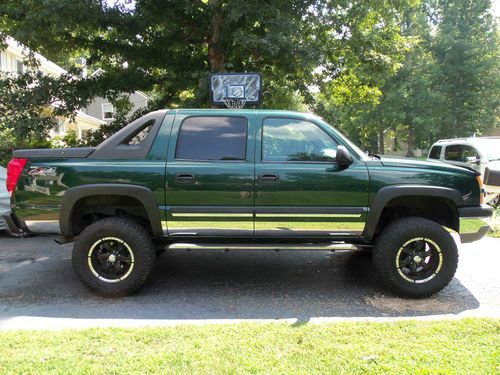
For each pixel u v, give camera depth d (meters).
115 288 4.27
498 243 6.52
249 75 6.44
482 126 37.41
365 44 11.30
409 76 37.22
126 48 10.66
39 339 3.11
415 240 4.23
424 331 3.24
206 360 2.78
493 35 36.91
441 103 36.72
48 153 4.34
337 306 4.08
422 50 36.44
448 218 4.56
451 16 37.38
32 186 4.29
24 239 6.89
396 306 4.08
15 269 5.27
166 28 10.70
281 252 6.16
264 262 5.66
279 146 4.33
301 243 4.46
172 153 4.30
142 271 4.29
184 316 3.82
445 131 38.53
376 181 4.22
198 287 4.66
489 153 10.51
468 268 5.29
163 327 3.36
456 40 36.38
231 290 4.57
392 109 37.09
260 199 4.23
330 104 15.50
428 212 4.64
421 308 4.02
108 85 10.59
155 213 4.25
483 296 4.34
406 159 4.53
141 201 4.22
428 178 4.24
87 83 10.39
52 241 6.75
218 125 4.38
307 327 3.34
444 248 4.21
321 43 11.12
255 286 4.70
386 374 2.61
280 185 4.21
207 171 4.21
